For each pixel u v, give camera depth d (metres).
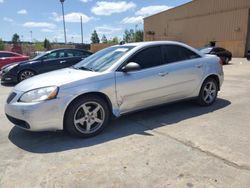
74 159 3.69
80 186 3.04
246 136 4.31
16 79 10.67
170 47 5.46
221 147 3.91
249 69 15.40
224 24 30.34
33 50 38.72
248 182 3.00
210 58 6.12
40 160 3.69
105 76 4.55
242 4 28.00
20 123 4.34
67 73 4.79
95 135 4.55
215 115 5.47
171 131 4.63
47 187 3.04
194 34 34.91
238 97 7.12
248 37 28.31
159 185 3.00
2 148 4.14
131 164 3.49
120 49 5.24
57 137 4.52
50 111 4.13
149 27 43.88
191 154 3.71
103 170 3.36
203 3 32.72
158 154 3.75
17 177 3.27
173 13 38.09
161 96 5.23
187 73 5.55
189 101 6.47
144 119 5.32
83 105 4.39
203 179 3.09
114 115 4.74
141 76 4.89
